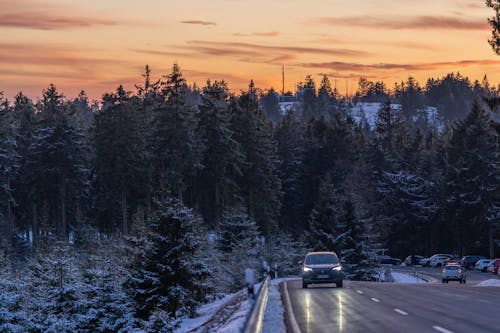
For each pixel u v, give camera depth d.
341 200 82.56
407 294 27.88
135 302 28.97
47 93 118.75
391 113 166.62
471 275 73.75
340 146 130.50
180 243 30.08
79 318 27.86
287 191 132.50
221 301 33.09
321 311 21.53
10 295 26.97
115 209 105.25
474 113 113.69
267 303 25.33
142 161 102.62
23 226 116.38
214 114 106.25
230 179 106.44
